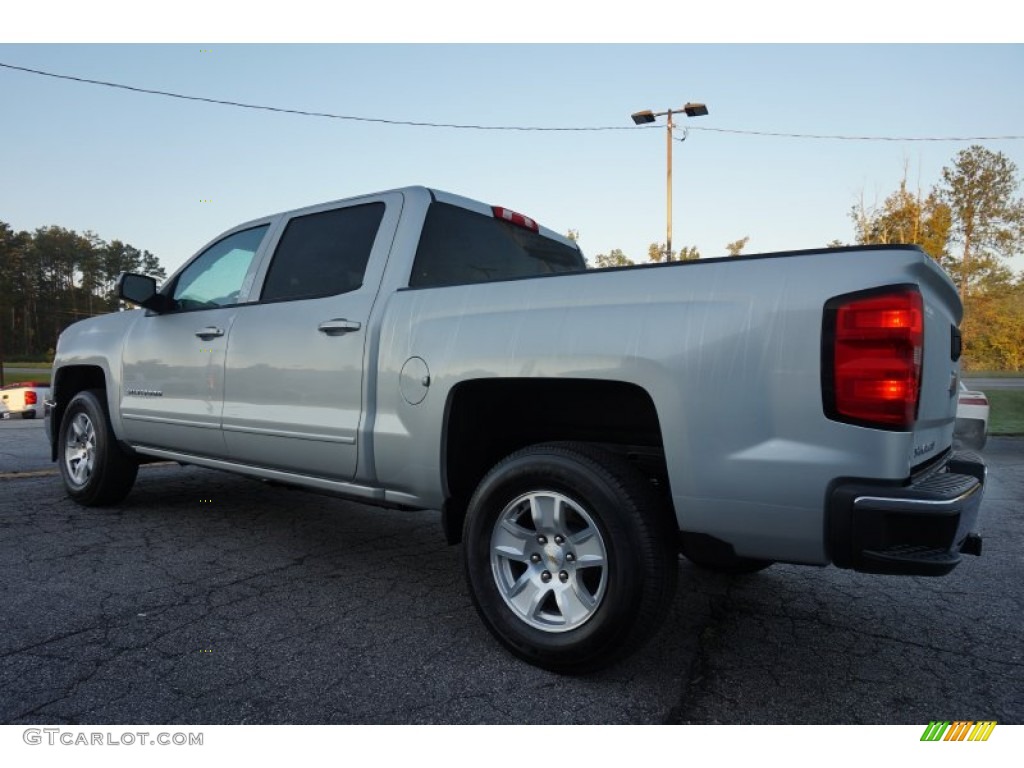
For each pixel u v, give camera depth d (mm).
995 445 12227
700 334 2348
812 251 2264
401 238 3436
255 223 4301
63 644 2762
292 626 3014
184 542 4262
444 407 2943
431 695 2432
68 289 112375
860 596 3615
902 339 2092
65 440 5215
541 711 2344
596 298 2611
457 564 3992
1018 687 2602
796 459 2184
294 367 3584
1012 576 4020
